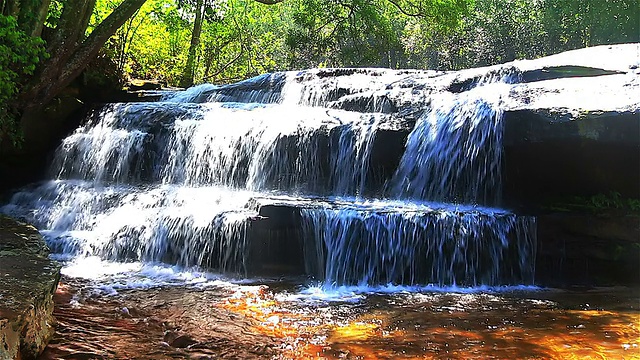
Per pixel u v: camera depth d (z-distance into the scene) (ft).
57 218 28.19
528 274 23.03
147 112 36.14
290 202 24.73
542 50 107.34
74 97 40.83
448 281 22.36
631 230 22.41
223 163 32.58
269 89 43.98
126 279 20.93
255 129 32.30
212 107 37.37
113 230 25.30
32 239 17.80
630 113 22.89
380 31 66.54
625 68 28.68
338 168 30.71
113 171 34.58
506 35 111.14
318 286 21.11
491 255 22.70
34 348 11.54
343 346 13.82
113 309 16.48
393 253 22.38
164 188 31.01
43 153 37.58
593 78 27.45
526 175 25.95
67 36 34.96
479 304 18.69
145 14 72.79
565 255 23.09
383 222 22.48
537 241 23.30
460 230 22.58
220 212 23.94
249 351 13.26
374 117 31.91
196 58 87.30
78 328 14.20
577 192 25.13
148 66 79.66
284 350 13.42
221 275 22.57
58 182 33.58
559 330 15.48
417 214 22.63
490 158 26.68
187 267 23.45
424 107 32.58
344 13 72.54
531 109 25.02
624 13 81.61
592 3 84.84
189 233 23.71
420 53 126.72
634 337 14.87
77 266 22.67
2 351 9.70
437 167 28.78
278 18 127.34
